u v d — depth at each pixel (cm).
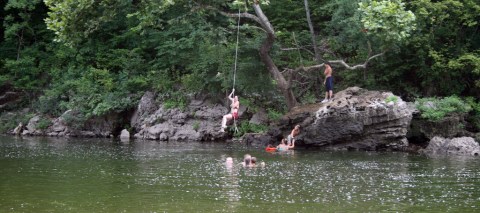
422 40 2691
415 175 1570
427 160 1952
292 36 3061
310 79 2983
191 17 2639
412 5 2716
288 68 2856
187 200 1184
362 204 1156
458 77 2773
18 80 3519
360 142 2338
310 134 2372
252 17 2528
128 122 3109
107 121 3077
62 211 1076
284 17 3253
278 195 1246
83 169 1658
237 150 2273
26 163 1792
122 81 3183
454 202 1188
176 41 3048
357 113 2300
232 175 1551
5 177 1492
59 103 3244
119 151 2192
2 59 3759
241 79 2695
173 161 1864
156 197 1218
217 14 3106
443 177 1536
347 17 2650
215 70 2867
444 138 2380
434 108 2444
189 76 2948
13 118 3303
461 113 2470
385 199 1212
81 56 3469
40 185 1370
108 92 3128
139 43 3441
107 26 3522
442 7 2602
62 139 2830
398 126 2295
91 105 3067
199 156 2023
